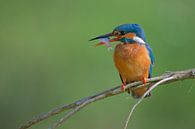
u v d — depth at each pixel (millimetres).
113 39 9727
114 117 14703
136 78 9609
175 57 13695
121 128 14727
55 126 7918
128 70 9539
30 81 15180
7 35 15500
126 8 14023
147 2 14023
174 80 8289
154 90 14367
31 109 15336
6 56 15453
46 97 15023
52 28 14945
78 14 14547
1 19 15594
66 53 14523
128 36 9633
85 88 14391
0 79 15430
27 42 15227
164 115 14445
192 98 14227
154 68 13578
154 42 13727
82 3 14523
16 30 15445
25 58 15234
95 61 14352
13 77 15414
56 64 14664
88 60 14383
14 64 15398
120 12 14047
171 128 14391
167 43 13766
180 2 14117
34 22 15336
